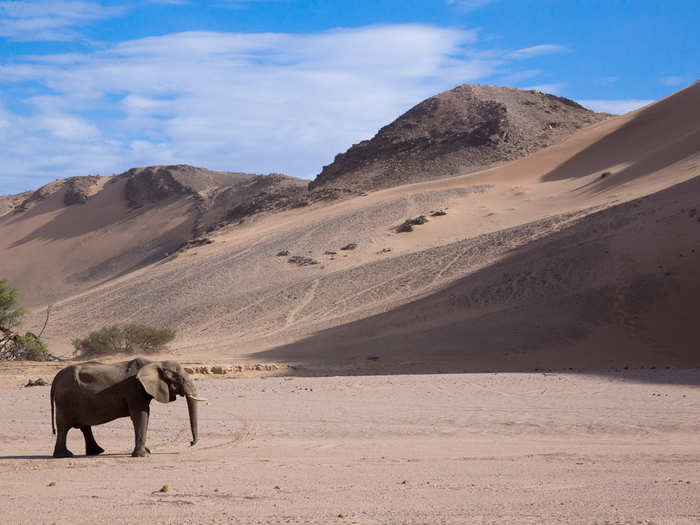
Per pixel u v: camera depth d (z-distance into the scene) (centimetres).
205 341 8956
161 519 824
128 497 994
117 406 1562
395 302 8612
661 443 1702
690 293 6344
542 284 7375
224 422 2206
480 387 3312
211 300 11838
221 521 805
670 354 5406
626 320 6178
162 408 2603
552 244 8619
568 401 2691
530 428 2019
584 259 7638
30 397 3112
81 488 1094
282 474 1222
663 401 2645
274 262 13888
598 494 966
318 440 1831
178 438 1892
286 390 3319
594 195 14262
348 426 2088
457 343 6094
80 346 7638
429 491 1021
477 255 9931
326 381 3800
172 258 17625
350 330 7388
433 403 2686
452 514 831
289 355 6212
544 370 4791
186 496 995
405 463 1369
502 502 913
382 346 6253
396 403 2697
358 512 855
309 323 8956
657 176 13312
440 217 15525
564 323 6291
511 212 15062
